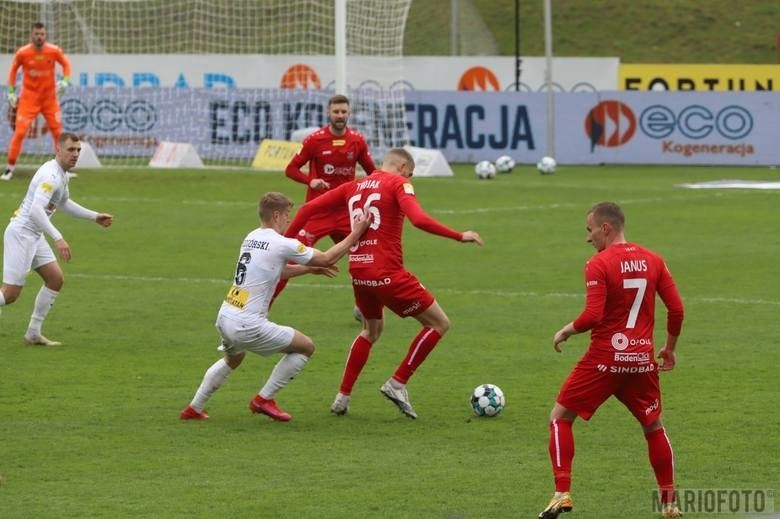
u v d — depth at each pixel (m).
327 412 28.38
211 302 42.03
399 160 28.52
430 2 141.25
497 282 45.88
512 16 139.38
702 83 106.38
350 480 22.91
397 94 92.81
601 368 20.83
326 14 123.94
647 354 20.81
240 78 100.25
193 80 100.25
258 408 27.41
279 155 88.44
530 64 105.69
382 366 33.06
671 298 21.03
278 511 21.02
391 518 20.67
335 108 39.69
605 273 20.67
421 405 28.98
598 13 140.38
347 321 39.03
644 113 96.06
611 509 21.25
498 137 97.00
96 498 21.70
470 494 22.03
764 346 34.97
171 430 26.56
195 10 116.44
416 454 24.77
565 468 20.48
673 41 136.38
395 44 93.00
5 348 34.97
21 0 96.25
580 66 105.69
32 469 23.53
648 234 58.03
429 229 26.77
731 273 47.34
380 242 27.95
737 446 25.16
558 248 53.91
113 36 114.69
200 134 95.12
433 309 27.88
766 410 28.08
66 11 105.94
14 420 27.28
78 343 35.69
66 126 94.56
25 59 73.56
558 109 97.00
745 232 58.56
